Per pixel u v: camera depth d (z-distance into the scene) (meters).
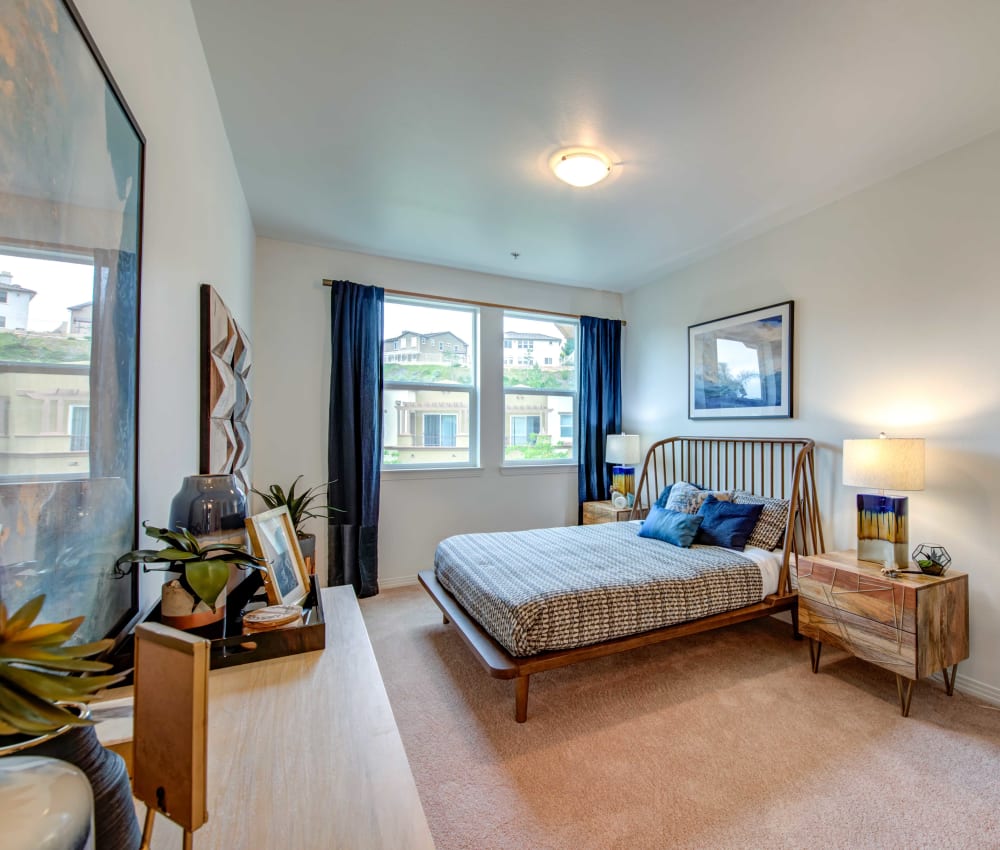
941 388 2.32
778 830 1.42
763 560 2.63
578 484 4.46
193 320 1.53
